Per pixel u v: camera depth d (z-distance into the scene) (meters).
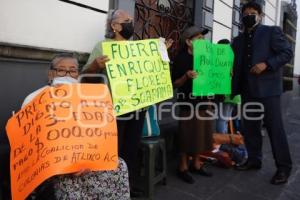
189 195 3.77
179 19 5.64
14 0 2.96
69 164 2.20
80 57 3.60
